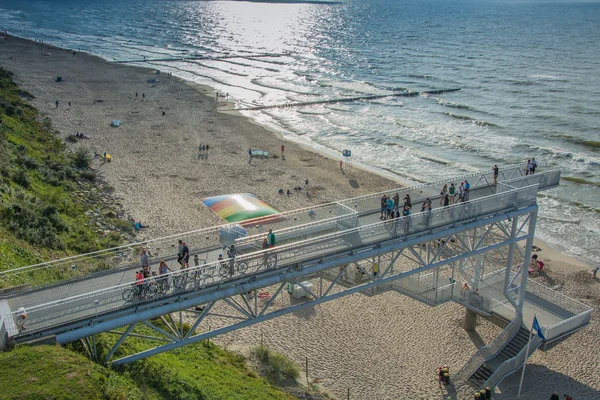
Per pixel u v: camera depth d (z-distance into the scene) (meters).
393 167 69.31
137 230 44.75
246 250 23.95
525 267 30.28
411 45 194.50
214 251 23.84
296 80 128.25
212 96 104.06
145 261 22.22
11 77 105.19
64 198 46.38
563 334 30.38
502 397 28.20
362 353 31.23
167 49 176.38
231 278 21.06
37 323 18.14
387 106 102.44
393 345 32.16
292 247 22.33
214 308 33.75
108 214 46.78
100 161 62.88
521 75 132.00
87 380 16.66
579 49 179.00
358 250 23.88
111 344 21.98
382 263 30.27
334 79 129.75
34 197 42.34
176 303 19.88
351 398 27.42
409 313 35.53
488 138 81.75
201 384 21.84
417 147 78.00
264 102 103.69
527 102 104.06
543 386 29.39
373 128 87.50
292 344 31.39
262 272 21.67
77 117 82.25
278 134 80.81
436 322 34.69
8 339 17.42
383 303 36.56
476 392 28.25
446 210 26.22
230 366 26.44
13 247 31.20
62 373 16.59
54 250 34.81
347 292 24.20
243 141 75.31
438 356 31.42
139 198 52.34
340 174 64.19
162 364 22.09
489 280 35.22
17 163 49.25
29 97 91.81
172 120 84.44
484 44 194.38
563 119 91.25
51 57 139.50
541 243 49.41
